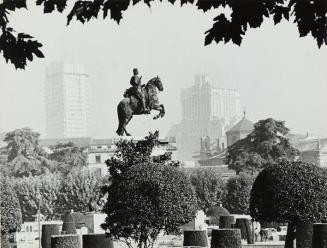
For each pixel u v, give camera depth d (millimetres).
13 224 61062
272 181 50719
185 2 14906
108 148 179000
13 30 15070
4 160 179250
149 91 79625
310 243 52094
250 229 68375
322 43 14078
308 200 50156
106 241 55094
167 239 75000
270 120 153250
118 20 14773
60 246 52094
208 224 98375
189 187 50125
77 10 14711
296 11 13945
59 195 127250
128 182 49125
